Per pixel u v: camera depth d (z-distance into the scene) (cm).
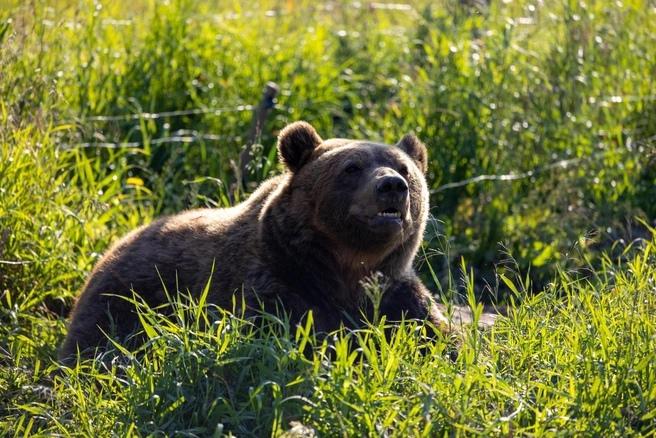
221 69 1540
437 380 757
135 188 1320
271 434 732
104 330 1000
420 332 941
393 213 915
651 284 887
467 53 1493
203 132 1441
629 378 750
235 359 768
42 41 1317
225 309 947
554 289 909
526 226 1294
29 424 792
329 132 1472
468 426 704
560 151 1392
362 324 966
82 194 1209
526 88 1430
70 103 1380
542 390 759
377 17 1881
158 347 822
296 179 974
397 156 970
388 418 715
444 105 1429
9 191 1123
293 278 946
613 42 1472
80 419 804
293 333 920
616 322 824
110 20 1574
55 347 1018
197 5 1691
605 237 1255
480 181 1368
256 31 1672
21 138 1177
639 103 1409
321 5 1914
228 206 1189
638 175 1327
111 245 1141
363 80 1619
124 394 787
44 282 1102
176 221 1050
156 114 1439
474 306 840
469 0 1588
